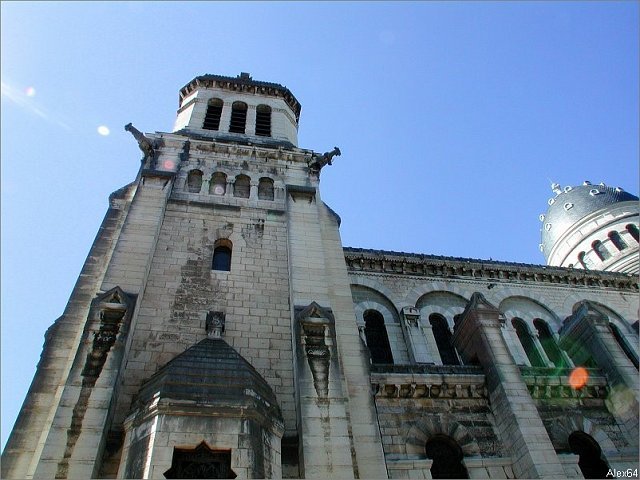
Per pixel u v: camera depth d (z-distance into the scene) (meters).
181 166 22.66
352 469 12.88
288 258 19.25
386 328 24.44
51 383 13.98
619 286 30.25
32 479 11.70
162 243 18.97
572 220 53.53
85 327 14.59
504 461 16.41
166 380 13.09
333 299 18.17
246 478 11.55
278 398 15.05
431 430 16.95
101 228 19.14
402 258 27.27
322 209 22.23
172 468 11.51
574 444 17.97
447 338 24.92
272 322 17.27
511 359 18.44
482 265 28.47
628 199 52.34
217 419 12.41
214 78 31.84
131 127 23.00
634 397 18.30
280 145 26.45
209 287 17.91
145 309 16.56
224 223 20.50
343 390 14.62
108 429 13.08
